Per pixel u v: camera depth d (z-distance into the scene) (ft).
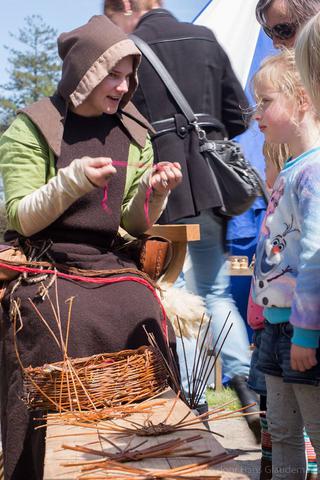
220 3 18.08
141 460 5.25
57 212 7.86
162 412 6.39
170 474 4.90
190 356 10.07
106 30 8.20
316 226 6.32
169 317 8.82
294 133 7.01
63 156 8.34
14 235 8.63
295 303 6.36
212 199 9.95
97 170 7.50
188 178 10.04
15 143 8.35
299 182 6.60
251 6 18.02
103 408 6.48
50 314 7.30
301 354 6.36
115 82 8.27
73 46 8.20
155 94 10.20
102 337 7.29
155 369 6.86
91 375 6.57
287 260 6.77
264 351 7.14
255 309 7.58
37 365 7.22
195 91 10.31
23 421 7.16
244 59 17.76
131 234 9.05
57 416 6.30
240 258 15.42
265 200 10.25
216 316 10.66
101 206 8.32
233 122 10.75
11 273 7.77
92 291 7.62
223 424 12.16
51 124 8.31
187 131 10.13
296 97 6.93
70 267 7.86
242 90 10.77
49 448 5.57
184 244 9.30
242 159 10.19
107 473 4.98
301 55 6.06
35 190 8.24
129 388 6.65
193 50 10.39
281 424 7.08
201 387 7.63
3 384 7.79
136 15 10.97
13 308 7.41
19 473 7.11
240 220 15.10
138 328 7.45
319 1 8.93
